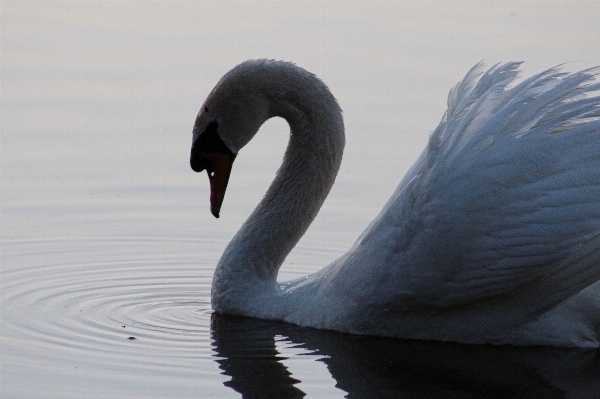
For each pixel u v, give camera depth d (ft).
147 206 58.95
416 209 39.60
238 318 44.37
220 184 46.26
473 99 41.01
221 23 90.68
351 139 67.82
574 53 80.53
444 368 38.47
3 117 70.33
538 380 37.40
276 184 46.75
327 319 42.37
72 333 41.73
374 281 40.78
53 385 36.40
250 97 45.70
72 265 50.75
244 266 45.29
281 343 40.96
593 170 37.58
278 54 82.12
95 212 57.77
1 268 49.93
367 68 79.92
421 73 78.95
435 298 40.06
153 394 35.78
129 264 51.34
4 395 35.58
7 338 41.01
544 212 37.83
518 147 38.32
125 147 66.49
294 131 46.62
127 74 79.20
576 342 39.99
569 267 38.29
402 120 70.49
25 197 59.26
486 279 39.04
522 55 80.74
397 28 89.51
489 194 38.37
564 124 38.65
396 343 41.04
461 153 39.19
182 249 53.67
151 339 41.29
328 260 52.70
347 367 38.45
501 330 40.34
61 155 64.95
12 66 80.28
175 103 73.61
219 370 38.04
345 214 58.03
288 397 35.73
